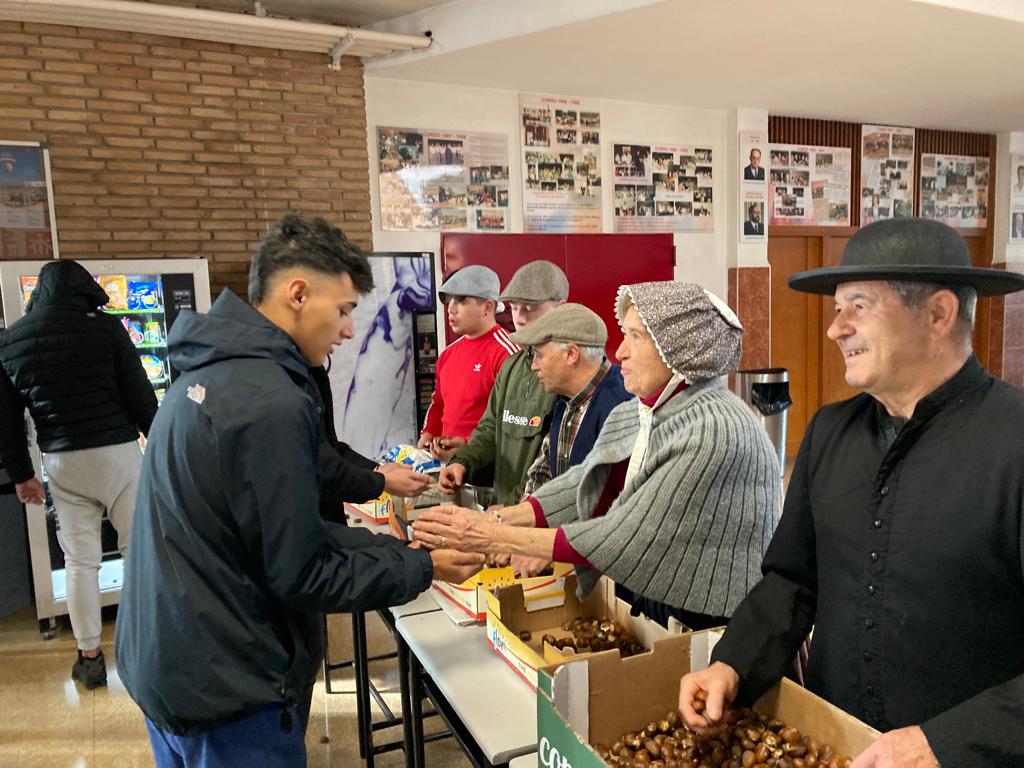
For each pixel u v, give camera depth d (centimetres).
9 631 370
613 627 163
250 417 122
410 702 199
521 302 278
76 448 302
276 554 125
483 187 503
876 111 606
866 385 104
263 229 427
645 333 155
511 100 507
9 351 294
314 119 435
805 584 125
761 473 150
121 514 315
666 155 571
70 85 376
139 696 131
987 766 85
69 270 302
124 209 393
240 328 132
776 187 621
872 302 100
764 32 396
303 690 140
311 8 414
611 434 179
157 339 382
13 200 368
